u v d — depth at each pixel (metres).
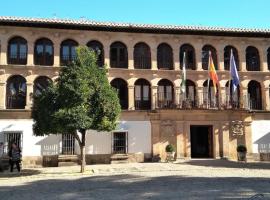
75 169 27.36
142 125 32.62
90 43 33.22
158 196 14.24
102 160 31.73
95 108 23.86
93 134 31.86
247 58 35.50
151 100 33.25
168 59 34.28
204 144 35.06
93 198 14.22
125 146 32.25
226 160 31.48
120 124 32.28
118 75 33.00
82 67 24.20
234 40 35.16
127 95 33.09
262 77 35.09
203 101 33.78
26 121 31.06
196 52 34.44
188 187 16.66
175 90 33.56
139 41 33.78
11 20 31.19
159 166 27.80
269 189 15.76
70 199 14.17
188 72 34.09
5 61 31.44
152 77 33.47
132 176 21.92
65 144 31.34
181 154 32.44
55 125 23.16
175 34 34.19
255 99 35.06
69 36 32.75
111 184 18.42
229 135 33.38
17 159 25.91
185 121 32.84
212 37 34.72
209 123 33.12
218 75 34.59
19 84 31.84
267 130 34.19
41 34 32.31
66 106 23.25
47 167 30.09
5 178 22.53
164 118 32.62
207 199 13.28
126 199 13.74
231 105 33.81
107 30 33.12
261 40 35.31
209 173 23.02
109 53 33.16
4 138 30.56
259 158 33.69
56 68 32.09
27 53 31.94
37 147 30.95
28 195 15.54
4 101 31.11
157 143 32.38
